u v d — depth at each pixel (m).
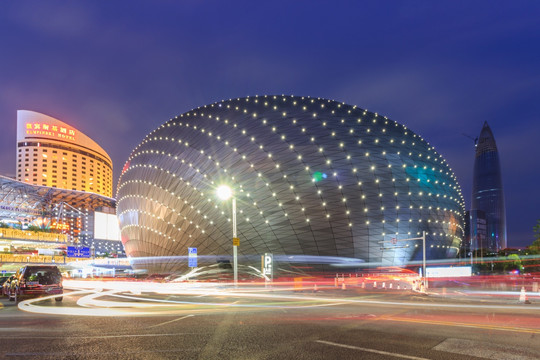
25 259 85.00
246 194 56.53
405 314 15.59
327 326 12.26
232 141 62.00
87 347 9.20
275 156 56.97
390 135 62.53
